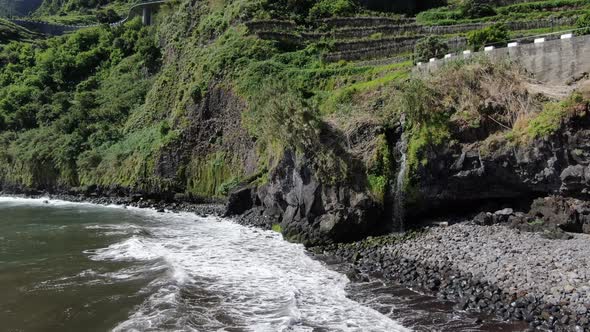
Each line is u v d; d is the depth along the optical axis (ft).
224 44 180.96
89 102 238.27
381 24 180.14
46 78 277.23
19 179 212.64
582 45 80.07
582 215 70.49
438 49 118.52
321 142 96.02
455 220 86.43
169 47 232.32
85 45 309.01
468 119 85.30
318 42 168.66
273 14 185.68
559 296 52.70
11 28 368.07
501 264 63.41
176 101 185.98
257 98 138.72
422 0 201.36
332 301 58.59
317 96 127.24
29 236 102.63
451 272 64.13
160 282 64.39
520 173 78.38
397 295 60.23
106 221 125.29
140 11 320.29
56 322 51.62
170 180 161.68
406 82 98.68
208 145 160.25
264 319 52.90
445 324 50.96
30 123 247.91
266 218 113.50
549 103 77.61
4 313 54.24
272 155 114.32
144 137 185.68
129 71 259.19
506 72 86.22
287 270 72.43
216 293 61.52
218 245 90.74
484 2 182.09
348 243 86.99
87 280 66.23
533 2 166.20
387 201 88.94
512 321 50.67
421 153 87.56
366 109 104.32
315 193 92.02
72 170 196.44
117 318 52.16
